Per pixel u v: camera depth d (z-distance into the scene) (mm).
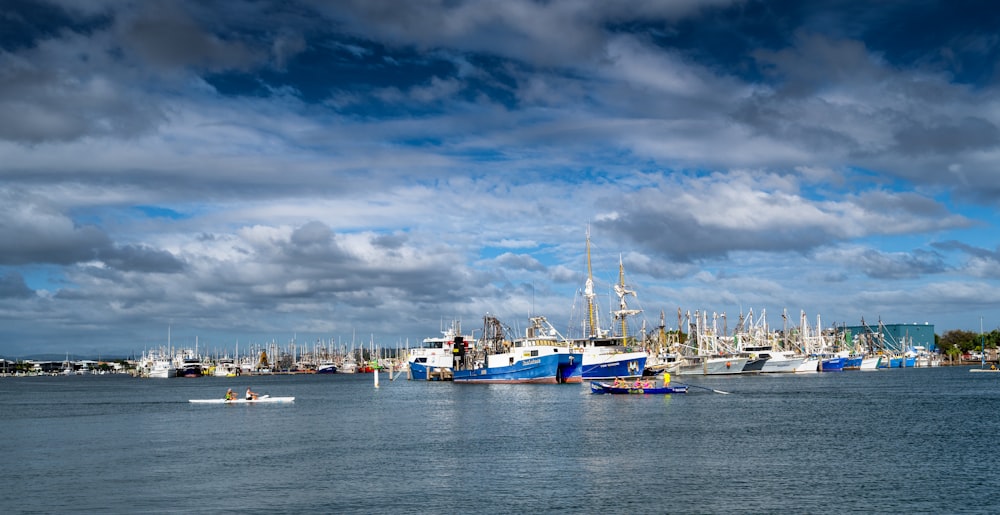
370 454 90312
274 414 152000
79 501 65375
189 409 170250
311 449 95625
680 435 104125
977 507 61750
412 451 92188
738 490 67875
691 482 71188
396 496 66062
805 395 186125
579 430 110688
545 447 93750
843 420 123812
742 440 98938
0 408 183375
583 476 74250
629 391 187625
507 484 70688
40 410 174750
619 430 110125
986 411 140625
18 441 108250
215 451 94750
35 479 75688
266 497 66125
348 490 68750
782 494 66250
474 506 62281
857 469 77688
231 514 60250
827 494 66188
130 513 60969
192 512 61031
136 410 169500
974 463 81125
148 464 84562
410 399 189625
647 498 64750
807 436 102875
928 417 128500
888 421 122375
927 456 85750
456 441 101125
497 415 137125
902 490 67812
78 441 107562
